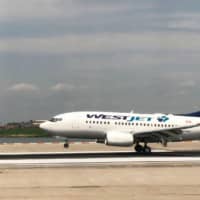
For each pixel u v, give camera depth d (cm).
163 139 17075
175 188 8419
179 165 12194
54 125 16600
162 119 17075
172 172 10712
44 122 16925
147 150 17075
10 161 13300
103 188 8438
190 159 13950
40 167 11750
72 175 10188
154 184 8906
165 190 8194
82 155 15538
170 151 17788
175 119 17212
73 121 16575
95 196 7612
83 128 16588
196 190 8194
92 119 16625
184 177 9881
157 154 16088
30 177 9856
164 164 12419
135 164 12400
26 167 11750
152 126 16888
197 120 17512
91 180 9425
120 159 13950
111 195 7706
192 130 17362
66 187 8550
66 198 7438
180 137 17450
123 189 8312
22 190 8219
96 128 16588
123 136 16050
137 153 16562
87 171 10894
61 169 11300
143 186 8662
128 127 16712
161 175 10188
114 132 16288
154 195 7694
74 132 16625
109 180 9431
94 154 16000
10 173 10525
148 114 17188
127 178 9712
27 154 15988
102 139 17050
